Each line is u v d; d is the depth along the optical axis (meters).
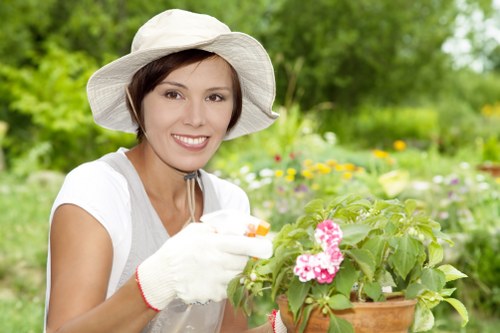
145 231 1.95
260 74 2.08
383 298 1.63
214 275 1.53
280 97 19.69
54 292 1.78
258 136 9.77
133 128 2.24
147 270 1.57
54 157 13.41
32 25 16.39
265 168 8.20
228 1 15.82
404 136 20.92
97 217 1.84
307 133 10.02
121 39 16.25
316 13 19.59
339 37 19.05
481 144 13.85
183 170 1.96
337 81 19.70
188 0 15.76
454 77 22.34
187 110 1.91
